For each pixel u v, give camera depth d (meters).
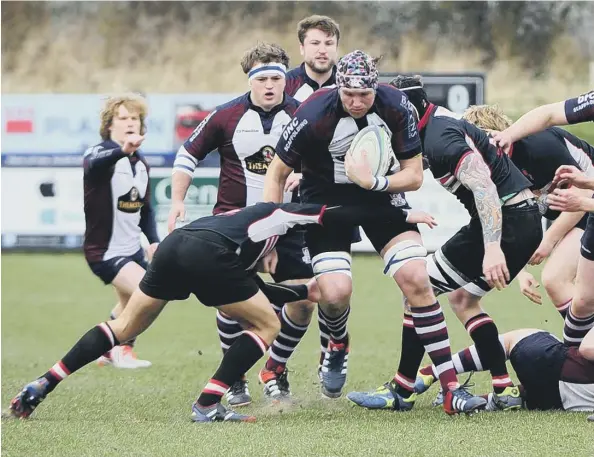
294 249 25.64
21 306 46.19
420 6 90.62
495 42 89.19
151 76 91.69
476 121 23.98
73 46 94.94
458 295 23.33
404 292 22.47
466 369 23.42
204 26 94.88
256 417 22.89
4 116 59.66
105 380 29.22
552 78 87.00
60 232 61.19
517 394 23.02
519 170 23.33
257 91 25.86
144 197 30.91
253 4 94.69
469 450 19.06
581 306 23.33
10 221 60.91
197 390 27.22
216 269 21.39
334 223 21.98
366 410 23.61
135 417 22.84
